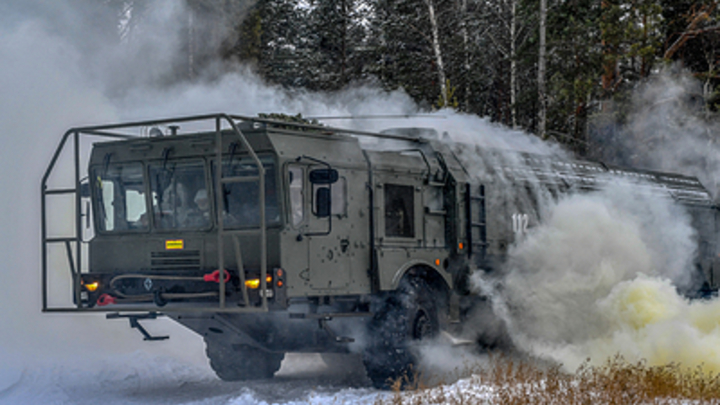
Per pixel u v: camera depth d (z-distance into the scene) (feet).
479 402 28.66
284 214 31.45
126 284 34.22
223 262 31.78
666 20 106.63
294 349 34.83
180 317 34.19
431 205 39.63
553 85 93.40
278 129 32.42
